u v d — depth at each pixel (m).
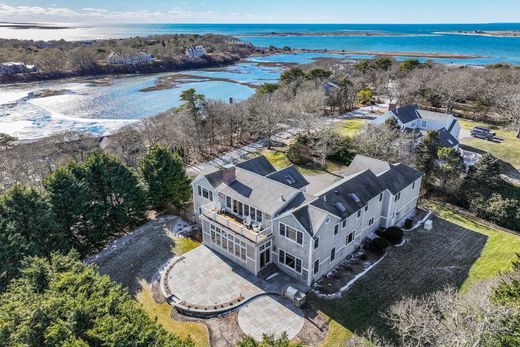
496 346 18.88
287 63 186.38
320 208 30.67
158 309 28.78
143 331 18.70
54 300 19.00
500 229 41.19
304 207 30.38
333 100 86.88
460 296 26.23
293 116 73.00
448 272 32.81
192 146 69.00
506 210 43.41
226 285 30.94
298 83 91.81
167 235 39.06
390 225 40.00
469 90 86.69
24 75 145.25
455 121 66.19
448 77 91.56
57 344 16.88
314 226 28.91
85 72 159.12
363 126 69.62
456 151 50.16
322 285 31.00
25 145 65.31
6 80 140.75
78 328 18.42
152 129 65.81
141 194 41.09
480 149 62.12
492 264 33.66
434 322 21.84
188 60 183.50
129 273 33.19
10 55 163.88
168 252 35.97
